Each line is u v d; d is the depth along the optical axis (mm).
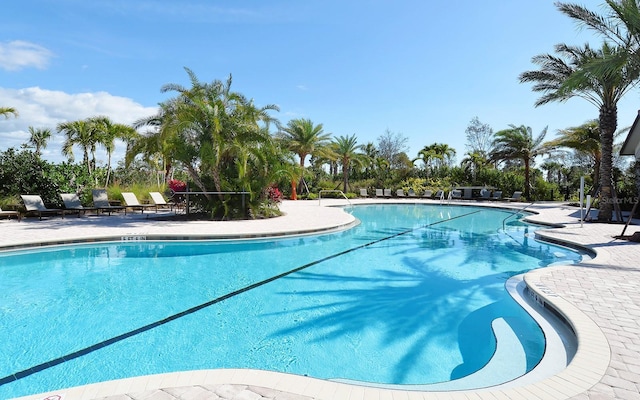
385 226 13648
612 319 3744
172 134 12352
